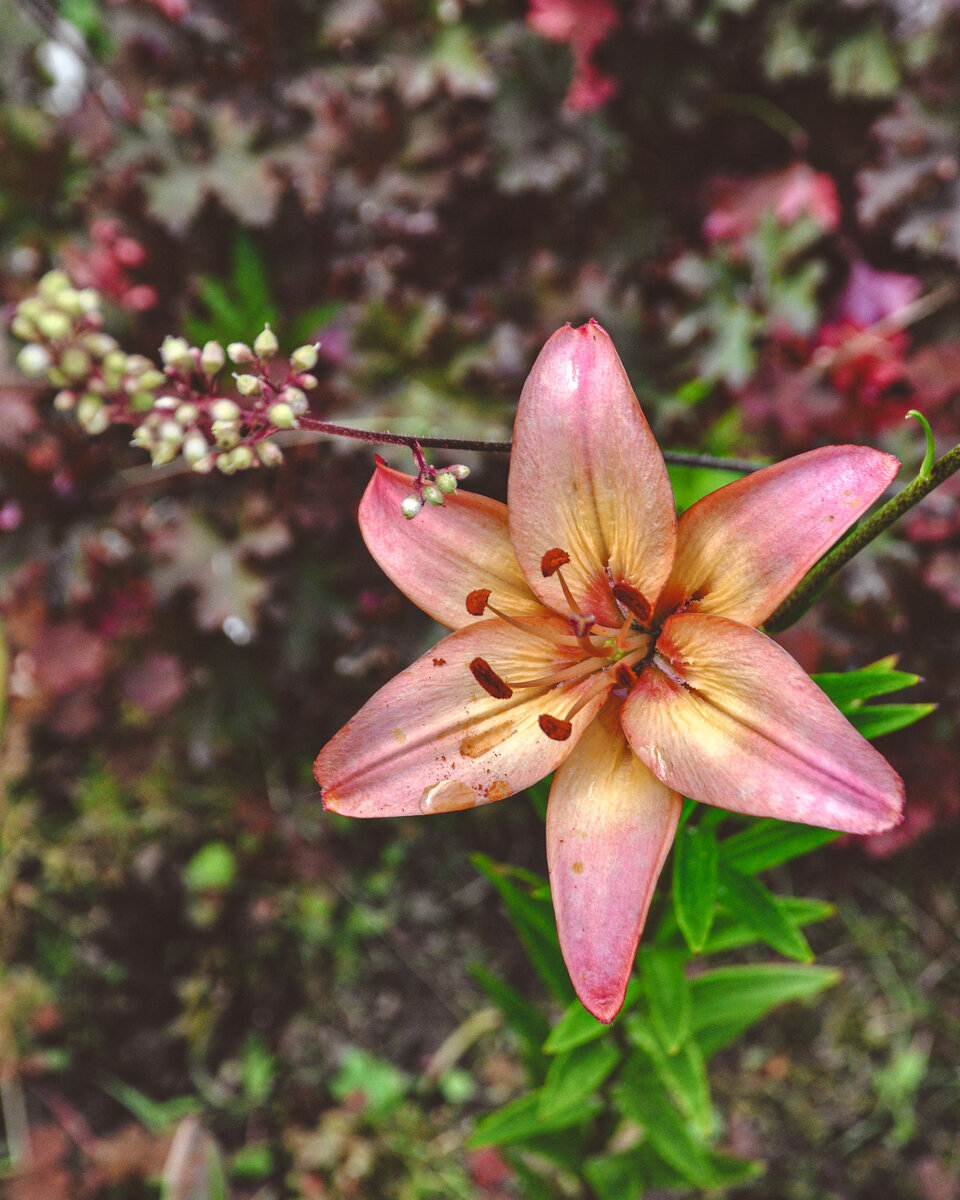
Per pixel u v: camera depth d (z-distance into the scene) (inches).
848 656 26.8
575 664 15.4
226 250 28.4
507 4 28.6
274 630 28.9
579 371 14.8
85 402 12.9
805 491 14.6
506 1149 24.6
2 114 27.7
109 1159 28.1
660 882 17.8
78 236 28.7
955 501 26.5
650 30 28.9
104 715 30.6
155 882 30.7
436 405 27.0
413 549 15.4
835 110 29.6
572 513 15.0
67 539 28.0
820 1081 29.5
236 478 28.2
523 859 31.4
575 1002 18.9
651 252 29.8
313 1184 28.4
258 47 28.7
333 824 31.4
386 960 30.9
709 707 14.5
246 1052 29.9
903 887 30.9
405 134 28.4
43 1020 29.3
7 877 30.5
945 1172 28.4
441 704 15.0
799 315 28.0
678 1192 28.6
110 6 28.4
